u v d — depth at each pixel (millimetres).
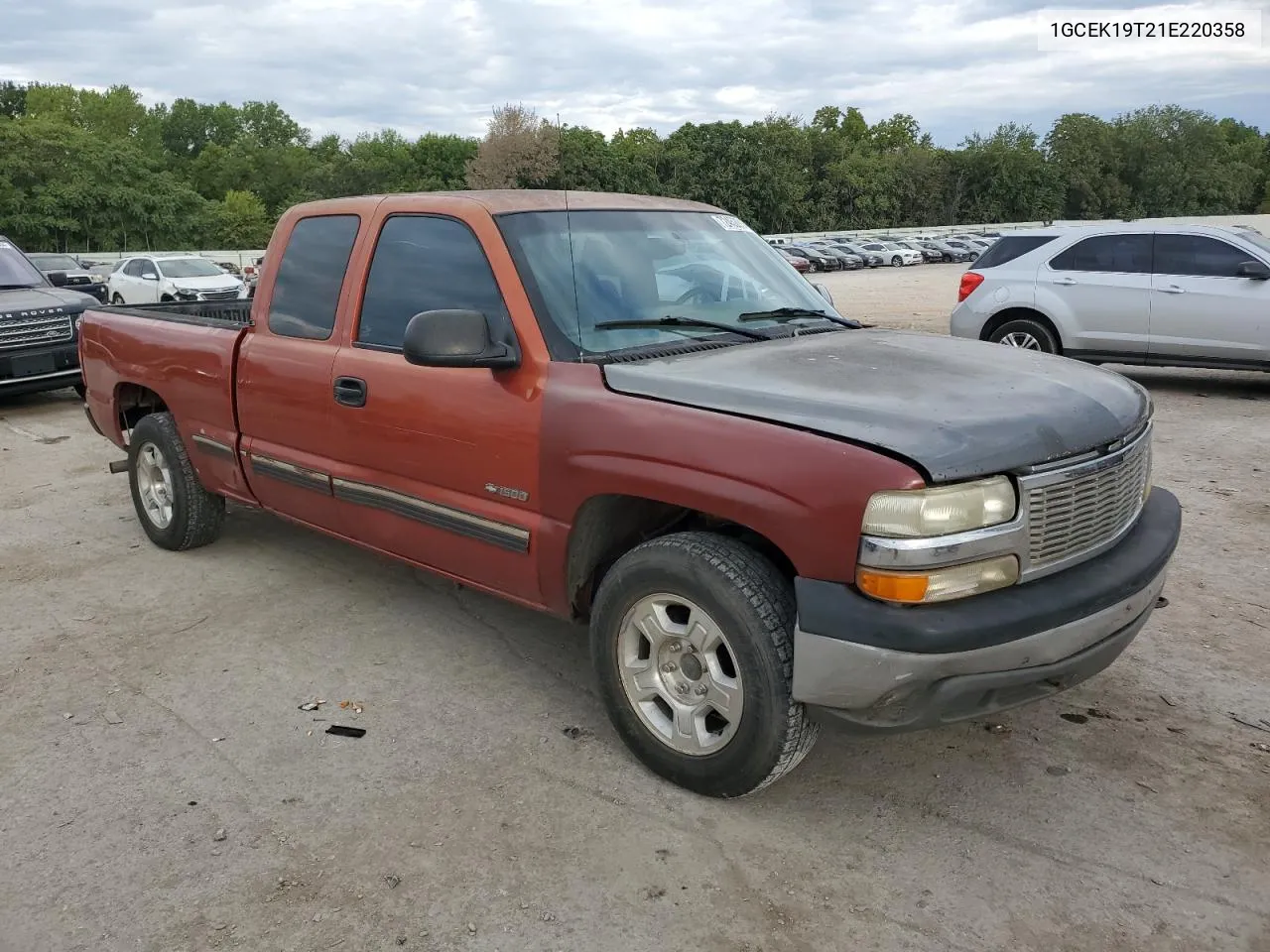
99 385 5816
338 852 2873
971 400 2873
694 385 3023
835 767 3301
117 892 2717
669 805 3080
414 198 3945
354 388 3963
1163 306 9711
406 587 4965
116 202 65625
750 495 2748
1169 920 2566
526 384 3369
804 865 2799
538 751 3412
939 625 2535
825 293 4453
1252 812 3010
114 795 3172
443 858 2844
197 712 3715
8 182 62938
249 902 2670
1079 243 10250
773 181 81875
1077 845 2871
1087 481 2840
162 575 5172
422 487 3797
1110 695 3748
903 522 2523
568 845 2893
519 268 3500
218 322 4961
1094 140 99375
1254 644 4168
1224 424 8523
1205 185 100938
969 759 3334
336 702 3779
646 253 3865
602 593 3201
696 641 2979
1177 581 4879
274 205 93812
